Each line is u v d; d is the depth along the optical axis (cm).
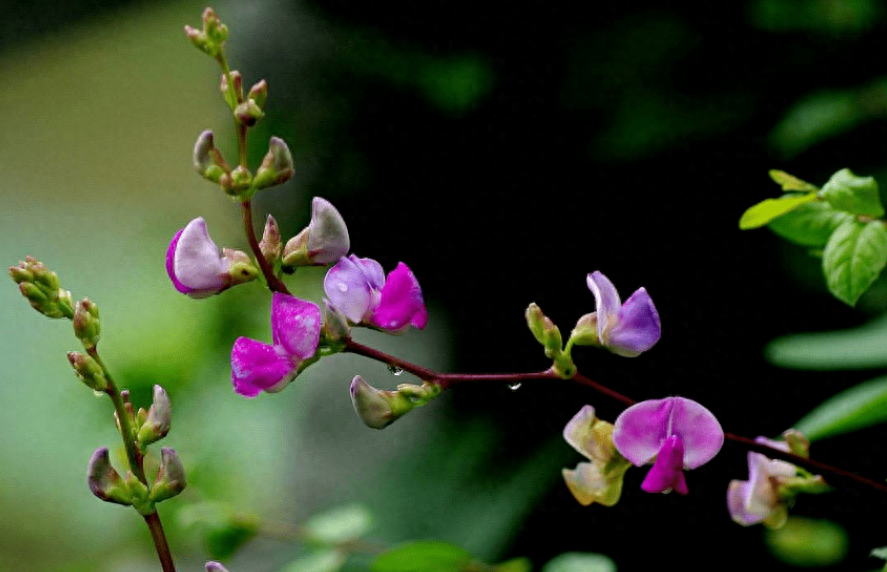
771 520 71
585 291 121
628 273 118
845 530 96
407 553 78
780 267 110
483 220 124
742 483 72
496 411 122
